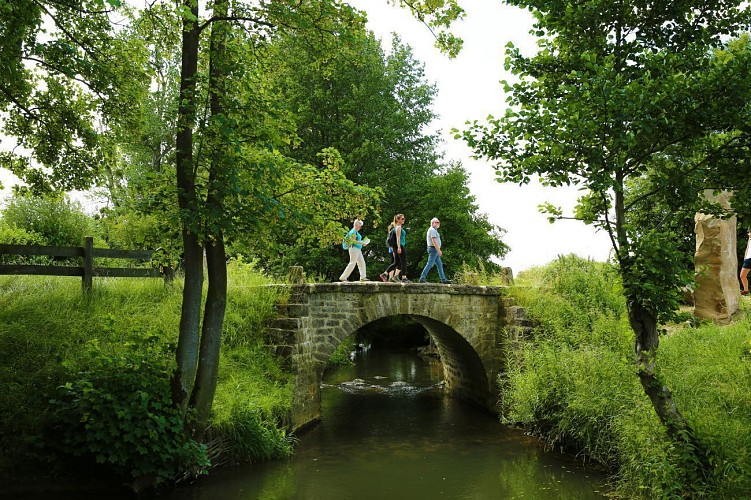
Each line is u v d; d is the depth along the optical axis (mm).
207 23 7133
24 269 9375
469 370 13750
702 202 5750
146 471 6852
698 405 7035
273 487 7457
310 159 23969
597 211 5848
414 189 25203
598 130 5164
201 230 6613
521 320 11797
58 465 6875
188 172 6812
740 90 4887
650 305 5359
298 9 7371
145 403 6840
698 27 5660
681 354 8953
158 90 18094
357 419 11883
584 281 13023
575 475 7961
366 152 23031
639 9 5707
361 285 11602
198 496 7027
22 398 7156
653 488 6324
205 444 7840
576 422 8961
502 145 5836
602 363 9328
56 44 8211
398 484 7664
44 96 9172
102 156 9758
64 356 8070
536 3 5781
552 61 5949
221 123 6332
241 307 11180
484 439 10141
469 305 12594
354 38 7574
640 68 5570
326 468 8359
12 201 15945
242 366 10000
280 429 9328
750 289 13438
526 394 10281
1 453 6648
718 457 5660
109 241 16531
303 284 11305
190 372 7426
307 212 7723
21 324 8586
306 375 10961
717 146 5496
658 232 5492
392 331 29531
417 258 25844
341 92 24578
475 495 7230
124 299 10477
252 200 7027
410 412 12703
